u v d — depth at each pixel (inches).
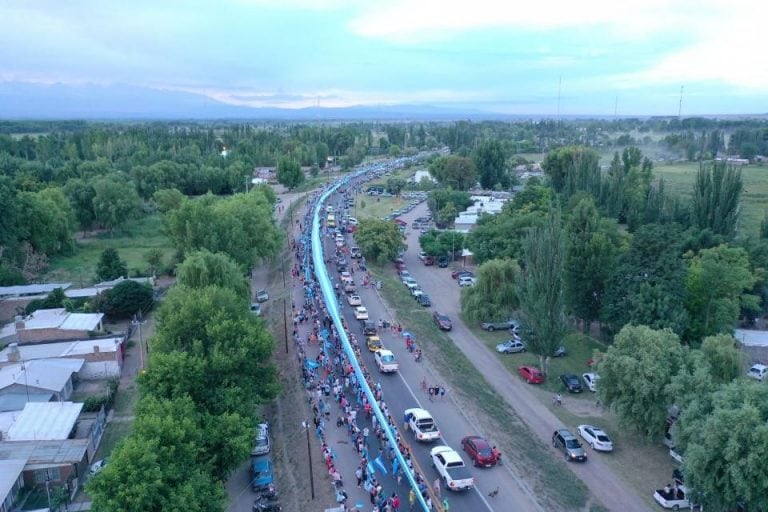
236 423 1892.2
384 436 2245.3
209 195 5147.6
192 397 2034.9
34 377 2701.8
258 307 3870.6
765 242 3932.1
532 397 2768.2
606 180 6048.2
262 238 4522.6
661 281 2901.1
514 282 3619.6
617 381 2285.9
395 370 2901.1
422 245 5403.5
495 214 5585.6
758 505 1675.7
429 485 1982.0
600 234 3270.2
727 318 2974.9
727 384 2006.6
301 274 4591.5
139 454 1550.2
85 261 5349.4
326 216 6820.9
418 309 3971.5
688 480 1803.6
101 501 1480.1
